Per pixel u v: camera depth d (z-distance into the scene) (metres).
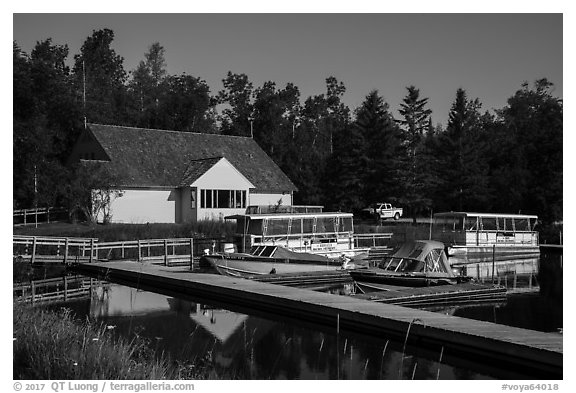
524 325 19.56
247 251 31.42
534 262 41.56
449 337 14.98
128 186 46.72
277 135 80.88
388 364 14.49
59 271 34.31
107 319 20.23
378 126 68.75
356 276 25.31
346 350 15.77
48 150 46.78
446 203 64.12
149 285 28.33
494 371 14.00
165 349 15.91
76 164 45.53
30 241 32.53
